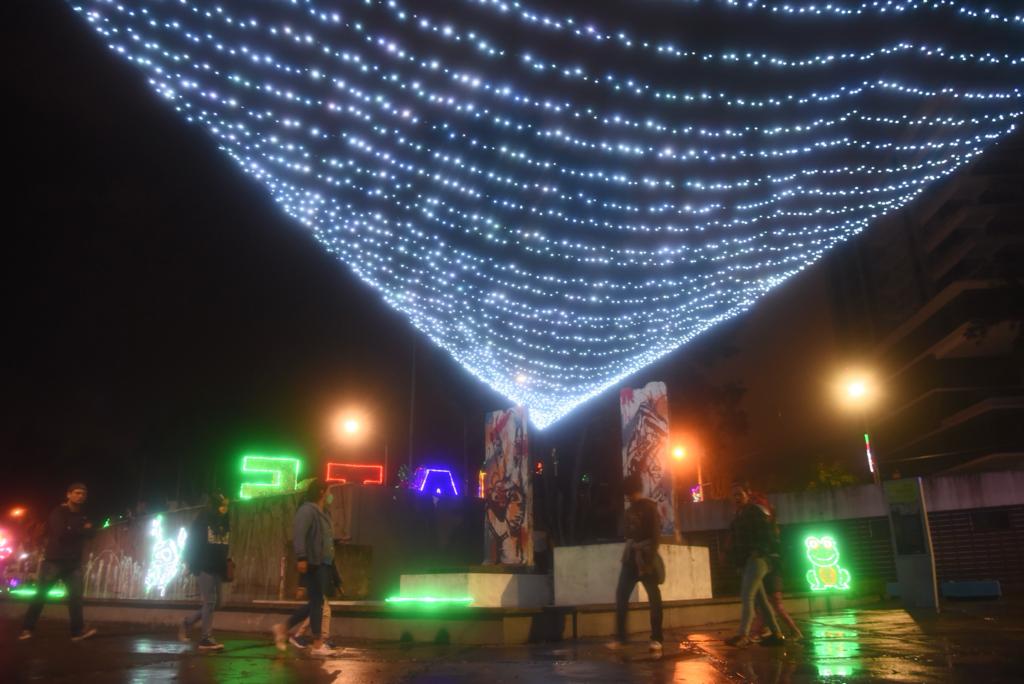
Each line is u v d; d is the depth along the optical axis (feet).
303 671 20.39
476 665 21.17
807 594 41.81
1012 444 153.58
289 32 24.17
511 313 45.55
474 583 37.63
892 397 192.13
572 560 37.81
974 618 35.24
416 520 45.85
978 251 179.52
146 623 40.27
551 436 80.28
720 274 44.19
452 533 47.34
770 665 20.27
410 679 18.72
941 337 173.06
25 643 29.30
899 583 46.06
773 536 25.84
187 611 38.06
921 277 193.98
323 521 24.93
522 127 31.27
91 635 30.71
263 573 42.39
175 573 49.44
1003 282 160.97
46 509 110.63
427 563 45.55
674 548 37.99
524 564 42.78
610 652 23.86
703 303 47.37
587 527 82.17
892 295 208.64
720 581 71.41
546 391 55.01
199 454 105.91
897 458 184.14
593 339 48.98
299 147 28.84
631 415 43.96
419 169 32.07
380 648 26.02
